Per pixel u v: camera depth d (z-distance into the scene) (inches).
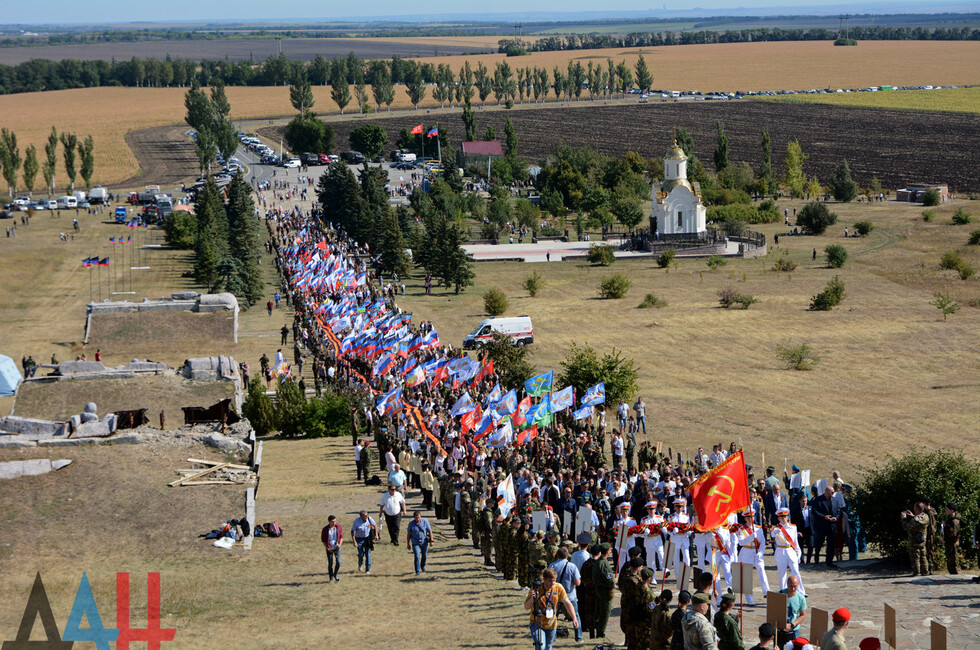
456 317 3757.4
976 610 986.7
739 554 1063.6
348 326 2755.9
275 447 2156.7
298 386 2471.7
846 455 2084.2
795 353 2933.1
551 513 1216.8
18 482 1571.1
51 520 1443.2
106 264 4180.6
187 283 4333.2
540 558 1083.3
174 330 3376.0
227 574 1253.1
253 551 1363.2
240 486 1684.3
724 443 2193.7
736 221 5590.6
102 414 2215.8
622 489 1323.8
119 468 1670.8
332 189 5743.1
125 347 3233.3
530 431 1817.2
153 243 5270.7
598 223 6048.2
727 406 2514.8
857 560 1310.3
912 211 6309.1
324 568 1280.8
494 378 2437.3
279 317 3698.3
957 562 1210.6
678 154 5187.0
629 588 888.3
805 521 1318.9
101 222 5940.0
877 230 5718.5
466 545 1405.0
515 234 5876.0
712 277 4478.3
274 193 7027.6
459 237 4367.6
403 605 1115.9
